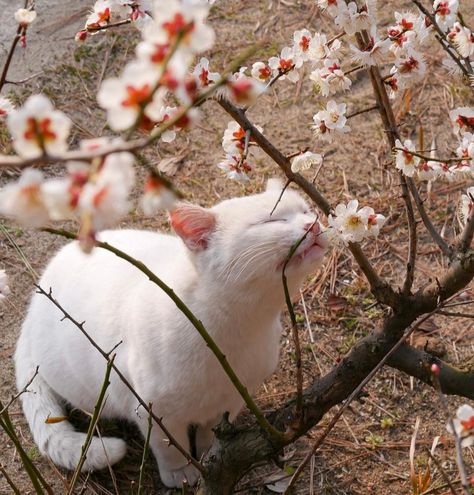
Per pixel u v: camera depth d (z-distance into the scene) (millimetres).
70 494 1030
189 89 706
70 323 1217
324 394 1109
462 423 845
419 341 1304
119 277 1202
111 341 1179
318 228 1091
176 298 930
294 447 1238
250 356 1160
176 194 705
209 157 1546
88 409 1252
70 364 1222
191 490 1213
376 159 1537
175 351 1127
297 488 1207
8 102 858
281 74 1034
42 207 656
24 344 1282
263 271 1093
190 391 1144
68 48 1670
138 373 1150
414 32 1016
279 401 1284
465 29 1002
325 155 1545
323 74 1026
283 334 1347
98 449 1192
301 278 1113
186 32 659
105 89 656
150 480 1229
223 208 1131
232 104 1021
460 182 1498
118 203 647
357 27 1003
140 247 1237
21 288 1390
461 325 1342
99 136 1555
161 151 1548
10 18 1741
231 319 1123
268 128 1584
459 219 1423
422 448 1234
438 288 1082
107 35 1693
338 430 1253
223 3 1782
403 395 1282
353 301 1373
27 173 658
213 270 1111
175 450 1193
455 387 1124
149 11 963
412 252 1090
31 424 1240
